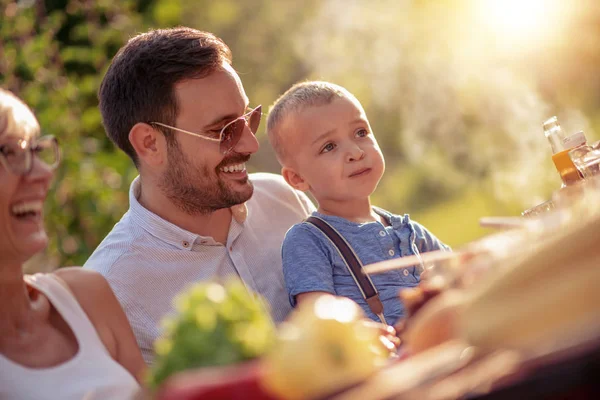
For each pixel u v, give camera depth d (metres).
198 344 1.20
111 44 5.95
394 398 1.06
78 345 1.86
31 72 5.32
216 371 1.18
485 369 1.08
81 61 5.77
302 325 1.14
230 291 1.27
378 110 8.67
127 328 2.07
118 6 5.95
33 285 1.89
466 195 8.84
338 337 1.13
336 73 9.32
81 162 5.25
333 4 9.70
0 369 1.68
